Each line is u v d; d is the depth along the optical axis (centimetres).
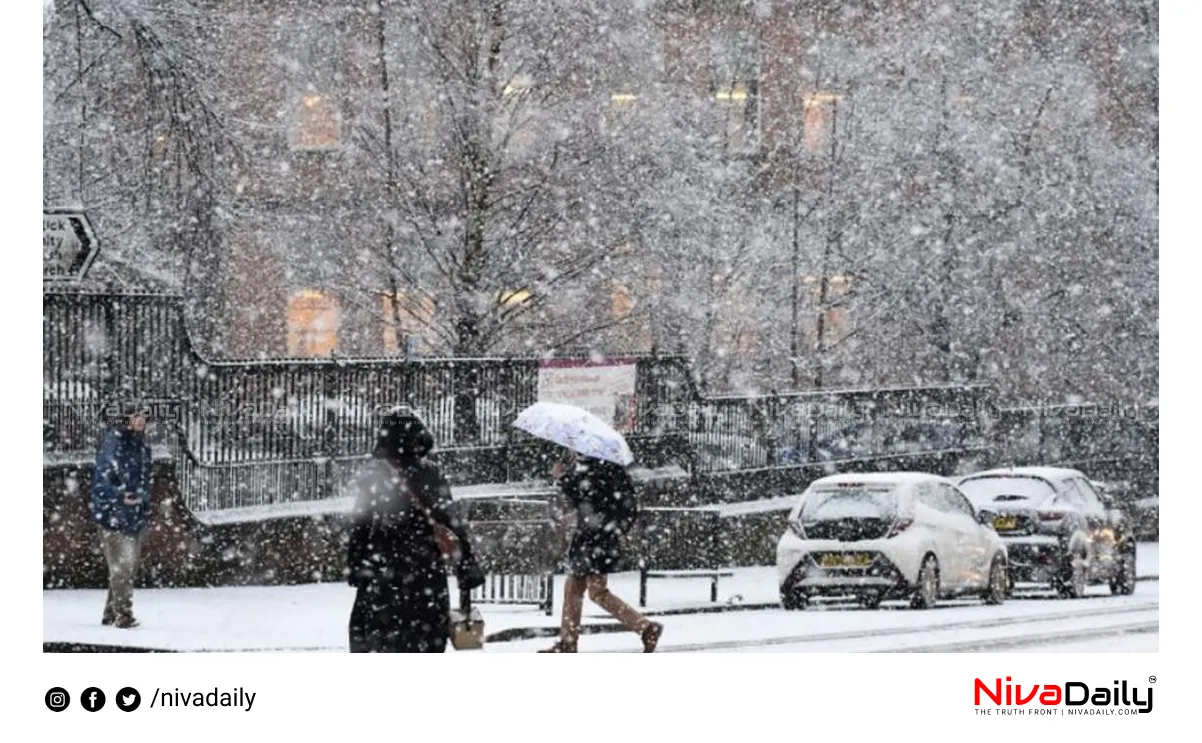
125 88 3331
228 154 3488
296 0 3803
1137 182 4925
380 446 1347
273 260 3941
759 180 4616
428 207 3734
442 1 3691
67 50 3256
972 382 4578
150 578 2552
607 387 3303
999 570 2878
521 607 2411
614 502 1827
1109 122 5009
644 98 3878
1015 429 4441
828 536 2656
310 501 2766
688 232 3991
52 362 2441
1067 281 4906
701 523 3331
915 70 4791
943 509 2759
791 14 4725
